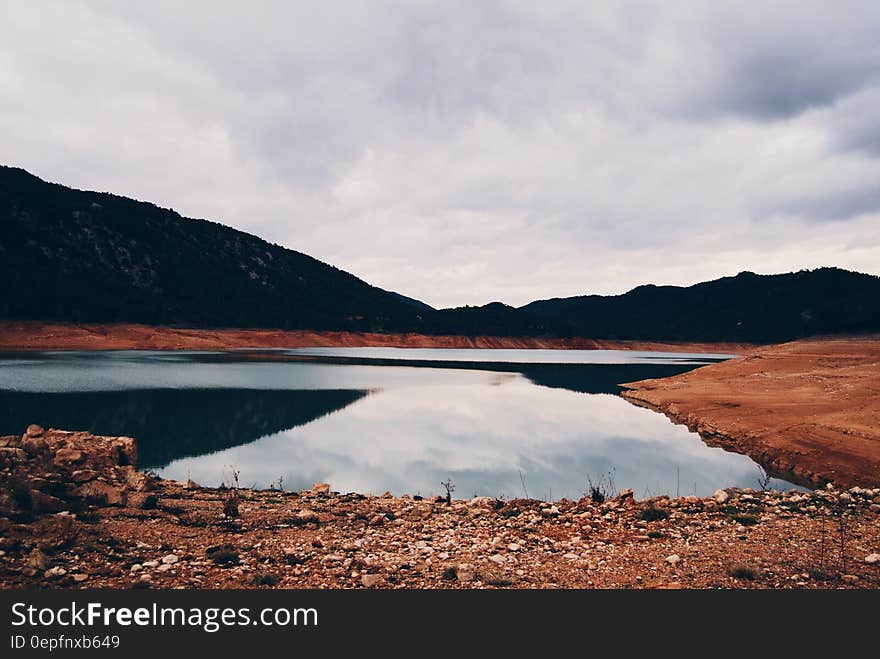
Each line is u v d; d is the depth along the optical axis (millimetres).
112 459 13328
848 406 29609
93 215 149625
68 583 7043
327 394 43094
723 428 28766
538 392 48875
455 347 157500
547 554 8617
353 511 12094
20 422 27500
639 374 72312
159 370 58344
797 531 9805
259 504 12477
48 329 91750
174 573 7570
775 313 194000
